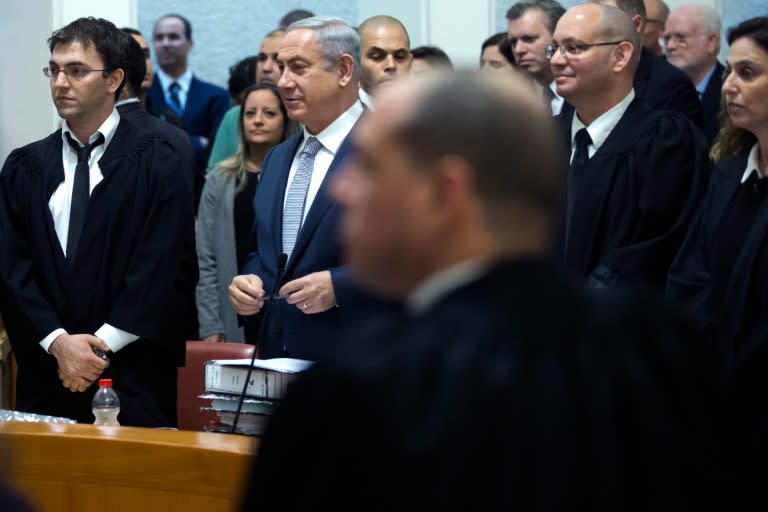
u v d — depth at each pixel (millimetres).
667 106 5969
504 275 1700
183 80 8711
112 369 5113
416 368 1622
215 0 9039
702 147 4906
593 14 4910
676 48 7617
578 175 4941
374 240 1758
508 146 1691
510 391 1601
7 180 5297
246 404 3834
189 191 5312
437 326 1661
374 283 1812
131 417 5066
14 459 1714
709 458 1661
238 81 8133
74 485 3414
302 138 4977
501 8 8547
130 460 3357
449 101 1710
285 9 9023
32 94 7812
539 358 1634
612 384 1645
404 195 1722
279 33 7473
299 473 1625
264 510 1635
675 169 4809
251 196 6691
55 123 7809
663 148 4816
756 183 4289
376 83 6438
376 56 6453
